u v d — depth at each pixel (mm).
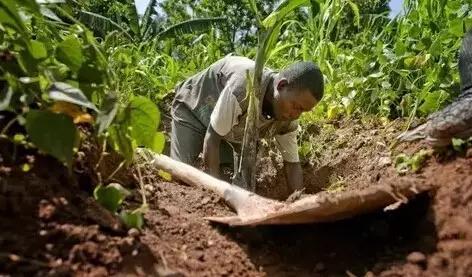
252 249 1815
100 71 1754
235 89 2916
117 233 1572
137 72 4336
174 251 1648
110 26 5438
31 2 1659
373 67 3811
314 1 4199
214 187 2236
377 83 3664
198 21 8961
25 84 1658
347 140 3527
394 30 4277
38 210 1508
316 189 3549
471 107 2006
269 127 3131
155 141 1895
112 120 1678
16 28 1677
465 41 2410
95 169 1819
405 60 3490
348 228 1859
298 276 1685
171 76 4754
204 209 2105
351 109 3766
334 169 3449
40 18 1792
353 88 3764
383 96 3570
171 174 2414
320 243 1826
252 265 1739
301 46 4523
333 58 4254
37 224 1474
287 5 2566
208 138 3012
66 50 1768
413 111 3146
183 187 2301
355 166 3311
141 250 1530
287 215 1731
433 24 3689
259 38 2635
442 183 1794
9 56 1728
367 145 3338
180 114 3424
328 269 1714
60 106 1639
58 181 1645
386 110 3533
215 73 3268
